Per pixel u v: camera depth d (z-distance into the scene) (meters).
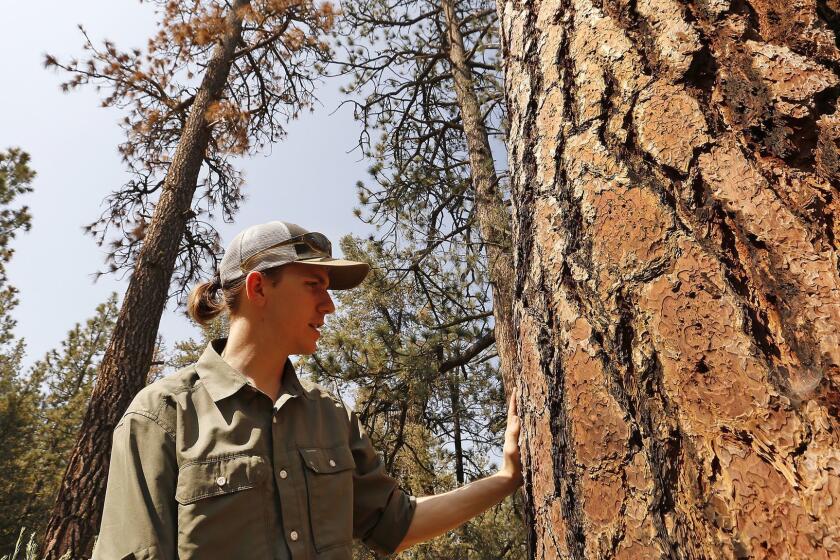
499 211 5.54
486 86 7.07
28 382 16.84
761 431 0.61
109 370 4.79
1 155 8.15
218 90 7.01
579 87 0.95
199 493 0.94
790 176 0.69
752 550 0.59
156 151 7.57
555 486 0.84
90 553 4.01
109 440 4.47
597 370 0.79
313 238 1.24
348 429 1.27
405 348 5.90
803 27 0.76
